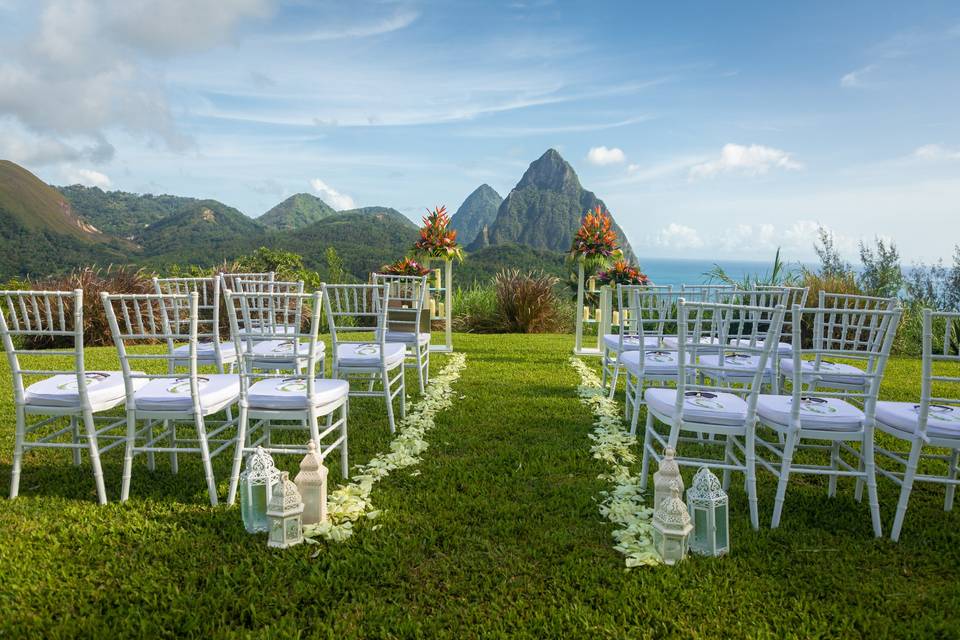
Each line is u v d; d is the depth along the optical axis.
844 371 4.10
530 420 4.57
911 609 2.17
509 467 3.55
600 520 2.88
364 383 5.78
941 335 8.64
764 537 2.70
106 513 2.85
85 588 2.24
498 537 2.67
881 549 2.62
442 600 2.21
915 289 10.05
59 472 3.42
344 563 2.42
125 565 2.40
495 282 12.52
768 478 3.53
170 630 2.01
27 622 2.04
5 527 2.70
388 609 2.13
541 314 11.75
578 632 2.01
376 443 4.00
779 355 4.18
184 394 3.05
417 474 3.41
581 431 4.32
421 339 5.45
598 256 7.88
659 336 4.71
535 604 2.18
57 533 2.65
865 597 2.25
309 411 3.05
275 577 2.32
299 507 2.58
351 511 2.89
